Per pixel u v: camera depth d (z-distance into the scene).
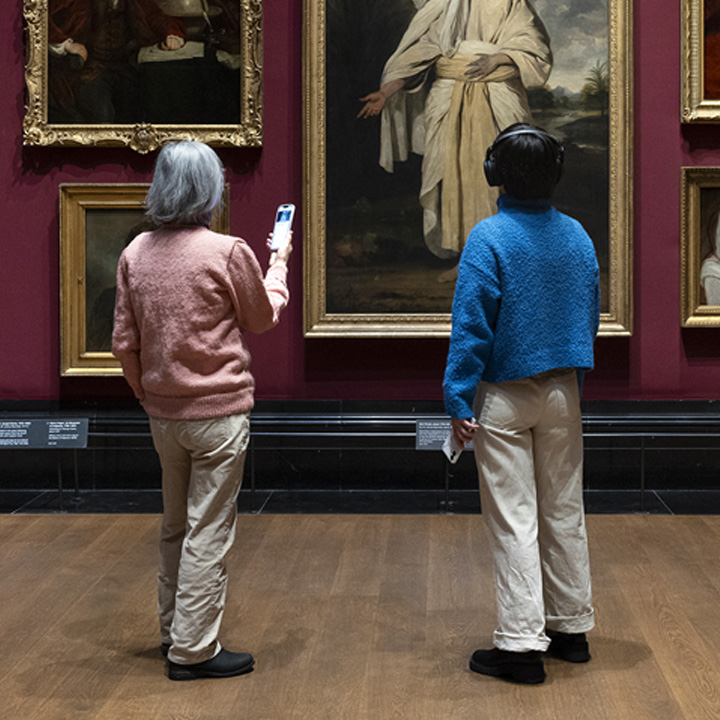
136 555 5.45
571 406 3.69
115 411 7.03
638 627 4.25
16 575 5.07
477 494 6.91
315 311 6.91
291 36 6.92
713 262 6.88
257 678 3.73
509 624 3.60
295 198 7.00
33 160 6.98
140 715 3.40
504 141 3.69
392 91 6.82
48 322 7.07
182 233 3.68
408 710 3.43
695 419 6.68
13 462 7.10
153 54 6.88
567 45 6.79
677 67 6.87
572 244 3.69
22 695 3.58
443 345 6.98
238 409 3.68
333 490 7.03
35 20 6.82
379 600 4.66
